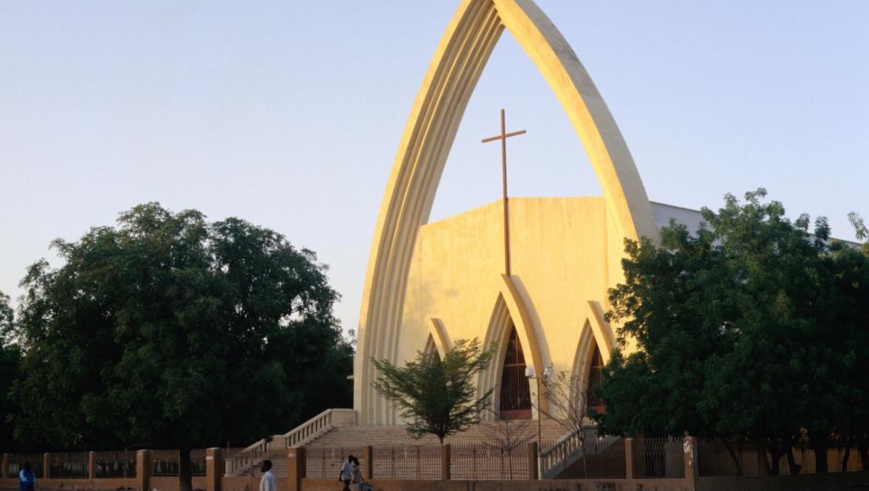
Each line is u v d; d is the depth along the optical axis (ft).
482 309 157.07
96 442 146.61
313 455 123.54
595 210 145.07
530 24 142.92
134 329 123.65
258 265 131.85
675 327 101.45
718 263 103.19
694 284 101.91
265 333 130.31
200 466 128.77
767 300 93.61
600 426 108.17
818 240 104.27
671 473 95.91
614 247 140.05
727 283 97.60
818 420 92.07
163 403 120.57
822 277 97.19
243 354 131.03
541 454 108.47
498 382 155.74
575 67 139.85
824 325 95.35
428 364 129.90
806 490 99.86
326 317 136.77
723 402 92.43
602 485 94.53
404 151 165.99
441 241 165.78
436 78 159.84
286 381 137.39
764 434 99.09
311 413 216.33
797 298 95.14
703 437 100.73
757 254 97.35
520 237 152.87
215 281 124.16
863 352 95.50
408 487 108.68
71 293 123.75
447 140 165.78
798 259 95.45
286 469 126.82
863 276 98.63
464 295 160.45
